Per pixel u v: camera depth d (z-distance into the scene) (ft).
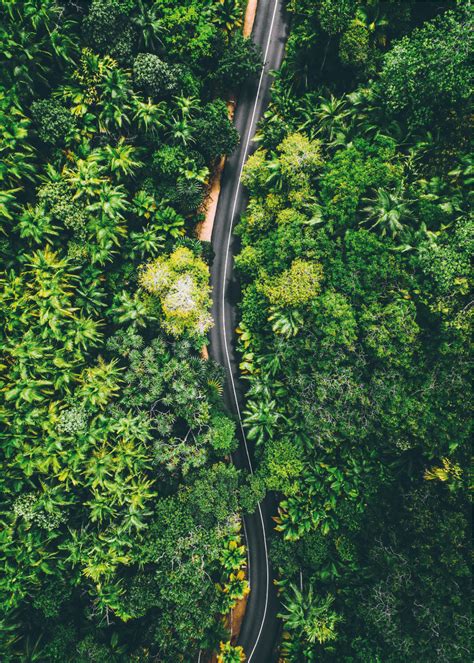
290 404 79.15
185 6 74.18
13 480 73.05
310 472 79.20
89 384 74.64
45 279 72.08
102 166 72.90
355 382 65.87
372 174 63.93
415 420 61.82
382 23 68.08
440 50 56.75
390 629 64.85
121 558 73.10
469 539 61.77
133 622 80.02
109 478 76.54
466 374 61.00
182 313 73.56
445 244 60.44
